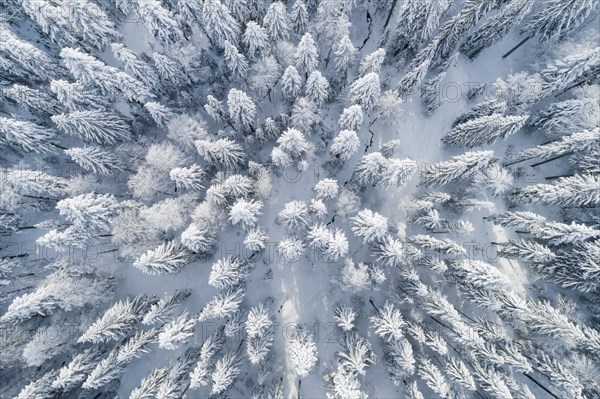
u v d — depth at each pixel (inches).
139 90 1306.6
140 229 1359.5
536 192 1354.6
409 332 1306.6
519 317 1305.4
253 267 1501.0
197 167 1330.0
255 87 1473.9
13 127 1221.1
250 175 1456.7
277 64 1430.9
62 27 1277.1
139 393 1235.9
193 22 1451.8
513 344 1339.8
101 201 1294.3
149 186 1370.6
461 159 1283.2
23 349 1266.0
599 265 1182.9
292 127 1482.5
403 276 1341.0
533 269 1438.2
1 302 1312.7
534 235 1354.6
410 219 1489.9
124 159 1421.0
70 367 1213.1
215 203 1347.2
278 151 1310.3
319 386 1478.8
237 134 1464.1
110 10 1503.4
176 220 1352.1
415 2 1291.8
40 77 1346.0
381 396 1461.6
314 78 1305.4
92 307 1411.2
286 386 1481.3
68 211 1187.9
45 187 1285.7
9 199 1295.5
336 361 1454.2
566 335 1207.6
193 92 1502.2
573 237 1192.2
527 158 1445.6
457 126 1455.5
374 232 1237.7
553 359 1254.9
